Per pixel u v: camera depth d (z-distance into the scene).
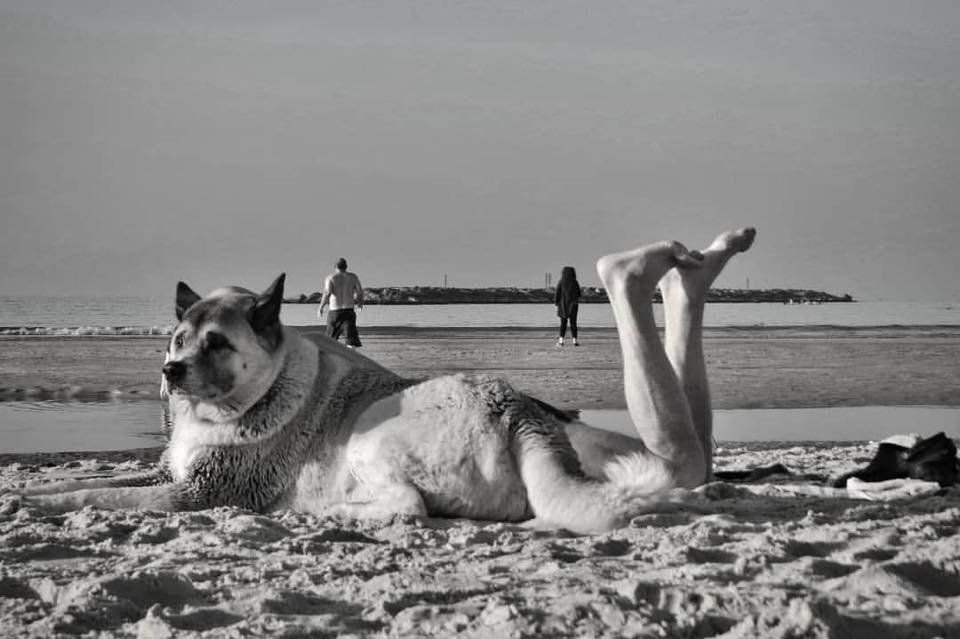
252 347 3.32
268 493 3.38
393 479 3.23
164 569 2.74
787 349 14.12
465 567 2.75
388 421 3.28
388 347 13.72
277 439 3.36
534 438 3.19
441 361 11.05
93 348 13.93
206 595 2.59
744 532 3.02
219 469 3.38
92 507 3.29
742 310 45.12
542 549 2.87
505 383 3.29
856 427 6.16
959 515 3.14
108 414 6.74
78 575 2.71
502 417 3.22
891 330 21.39
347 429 3.35
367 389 3.40
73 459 4.87
